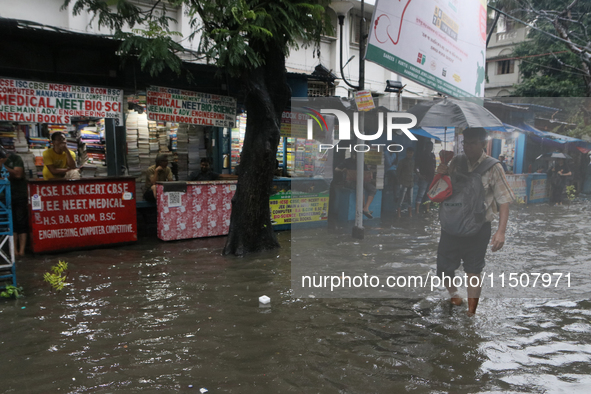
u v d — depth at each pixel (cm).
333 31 642
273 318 366
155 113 736
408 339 325
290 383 262
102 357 294
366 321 359
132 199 641
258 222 606
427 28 647
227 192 722
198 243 668
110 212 622
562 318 364
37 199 562
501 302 397
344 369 280
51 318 363
